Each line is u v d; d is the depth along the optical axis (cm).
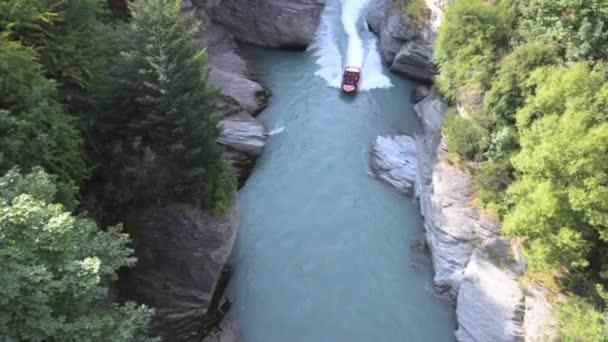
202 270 2556
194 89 2292
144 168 2391
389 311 2719
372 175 3547
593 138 2103
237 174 3400
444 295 2791
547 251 2273
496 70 2914
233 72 4234
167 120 2230
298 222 3173
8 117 1703
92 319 1306
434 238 2934
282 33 4625
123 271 2492
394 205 3331
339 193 3391
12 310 1161
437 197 2984
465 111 3103
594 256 2339
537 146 2319
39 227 1227
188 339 2520
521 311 2384
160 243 2506
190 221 2469
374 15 4897
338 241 3077
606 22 2559
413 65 4300
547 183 2234
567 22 2673
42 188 1424
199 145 2348
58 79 2270
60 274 1267
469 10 3011
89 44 2409
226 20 4675
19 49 1956
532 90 2652
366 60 4612
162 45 2131
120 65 2214
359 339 2589
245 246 3009
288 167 3559
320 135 3844
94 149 2359
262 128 3722
